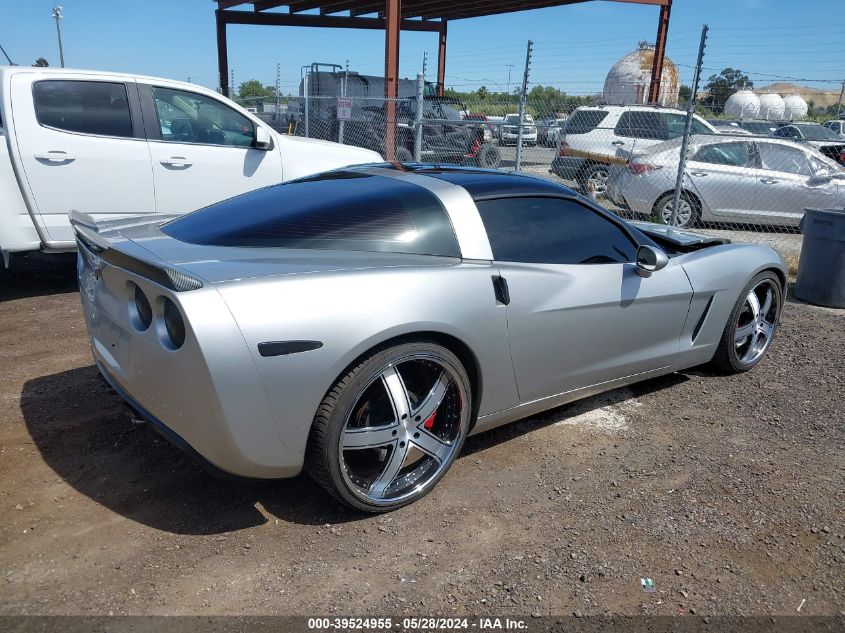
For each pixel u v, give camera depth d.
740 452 3.46
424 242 2.96
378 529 2.73
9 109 5.43
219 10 21.42
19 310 5.60
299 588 2.38
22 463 3.15
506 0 18.84
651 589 2.42
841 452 3.48
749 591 2.42
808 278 6.54
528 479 3.14
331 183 3.38
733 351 4.37
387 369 2.67
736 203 9.83
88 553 2.53
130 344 2.62
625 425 3.74
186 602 2.29
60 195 5.71
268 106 20.31
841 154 14.52
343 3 20.67
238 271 2.49
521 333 3.09
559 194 3.50
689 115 8.26
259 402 2.38
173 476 3.08
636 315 3.61
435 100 15.27
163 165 6.17
